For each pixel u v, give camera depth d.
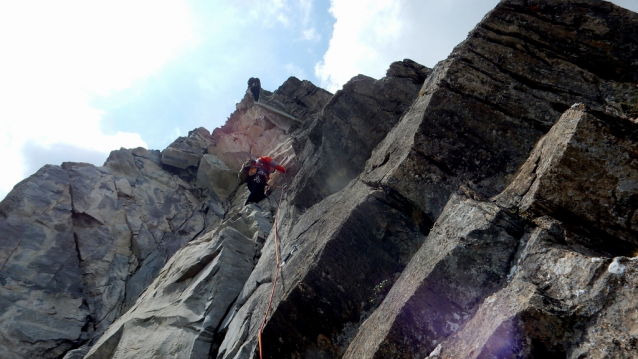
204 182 25.02
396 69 10.59
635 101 5.16
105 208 19.84
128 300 16.58
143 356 8.34
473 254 4.25
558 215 4.07
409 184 6.07
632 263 3.03
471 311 3.98
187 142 28.80
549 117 5.57
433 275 4.29
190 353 7.79
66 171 20.62
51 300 14.91
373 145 9.83
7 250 15.61
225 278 9.47
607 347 2.76
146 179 23.75
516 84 5.93
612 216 3.81
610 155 3.97
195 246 12.20
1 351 12.70
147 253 19.02
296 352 5.56
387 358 4.04
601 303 3.01
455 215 4.92
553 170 4.16
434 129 6.14
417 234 5.98
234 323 7.76
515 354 3.05
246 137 27.25
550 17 6.04
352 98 10.66
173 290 10.28
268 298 7.07
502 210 4.46
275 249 8.83
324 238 6.46
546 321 3.08
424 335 4.01
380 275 5.77
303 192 10.10
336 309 5.63
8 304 13.95
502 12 6.38
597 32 5.69
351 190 7.52
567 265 3.44
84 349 11.79
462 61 6.38
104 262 17.59
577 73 5.65
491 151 5.70
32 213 17.38
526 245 4.04
